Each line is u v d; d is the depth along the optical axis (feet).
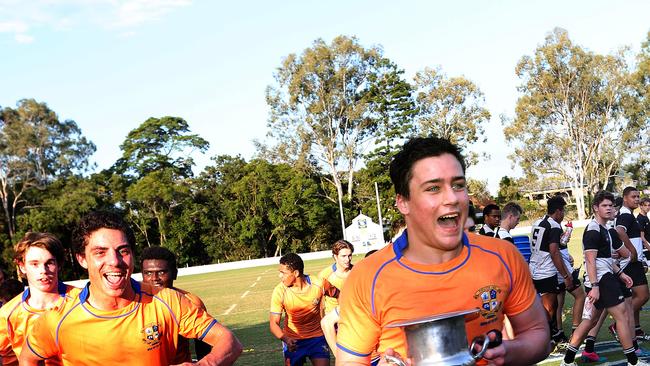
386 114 189.78
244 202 181.37
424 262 8.69
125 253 10.58
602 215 22.52
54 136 187.62
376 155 187.73
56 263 15.06
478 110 194.18
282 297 23.06
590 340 24.02
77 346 10.80
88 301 10.78
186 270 149.69
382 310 8.80
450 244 8.39
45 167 186.60
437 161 8.32
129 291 10.91
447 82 193.36
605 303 22.35
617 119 191.62
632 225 29.48
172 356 11.34
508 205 28.30
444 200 8.29
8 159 178.91
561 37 187.62
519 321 9.21
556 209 27.58
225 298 68.13
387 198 187.21
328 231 188.14
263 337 37.76
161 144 215.92
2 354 15.42
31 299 15.08
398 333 8.74
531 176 198.90
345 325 9.15
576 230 141.28
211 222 187.52
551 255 27.40
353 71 184.24
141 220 181.27
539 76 190.60
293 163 185.26
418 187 8.37
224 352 11.02
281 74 184.85
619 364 23.30
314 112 181.06
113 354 10.81
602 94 187.93
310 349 23.18
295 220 179.83
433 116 193.36
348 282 9.13
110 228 10.48
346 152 187.21
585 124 189.78
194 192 190.80
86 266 10.93
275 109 185.16
